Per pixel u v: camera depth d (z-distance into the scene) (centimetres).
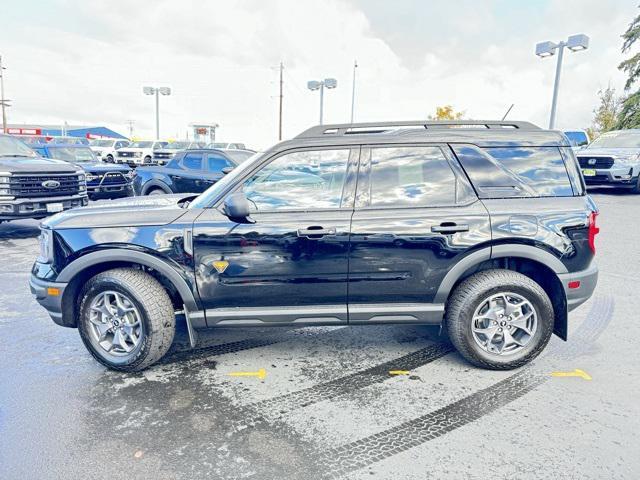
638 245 740
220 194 334
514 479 226
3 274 605
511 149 339
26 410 288
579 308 471
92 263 331
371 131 351
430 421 277
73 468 234
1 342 394
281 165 334
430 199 331
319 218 324
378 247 323
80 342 396
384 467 236
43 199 822
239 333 421
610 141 1352
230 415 284
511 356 338
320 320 336
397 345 393
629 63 2627
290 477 228
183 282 328
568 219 329
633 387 316
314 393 311
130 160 2888
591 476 228
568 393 308
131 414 285
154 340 330
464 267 327
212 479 227
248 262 325
